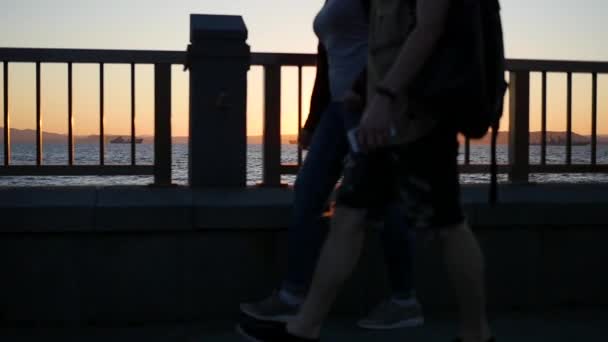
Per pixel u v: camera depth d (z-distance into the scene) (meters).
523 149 6.08
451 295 5.00
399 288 4.58
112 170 5.68
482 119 3.20
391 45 3.29
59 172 5.66
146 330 4.66
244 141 5.56
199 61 5.48
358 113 3.81
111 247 4.73
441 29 3.09
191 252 4.79
